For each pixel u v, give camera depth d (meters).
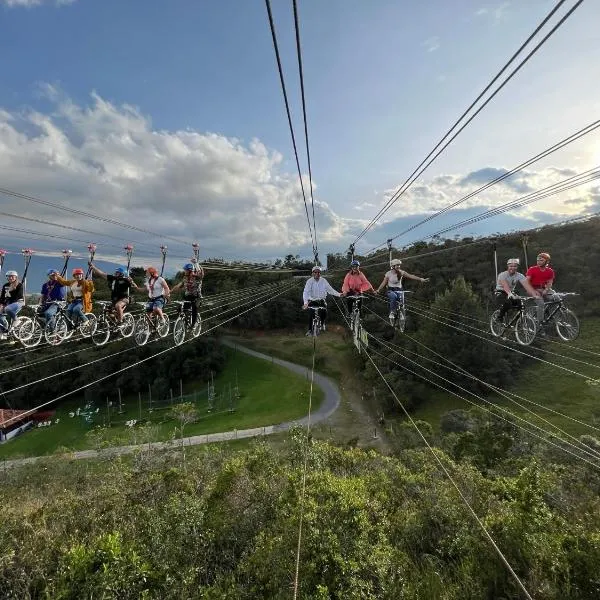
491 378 46.59
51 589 9.75
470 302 47.91
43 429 63.03
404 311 13.72
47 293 12.44
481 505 12.70
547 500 14.64
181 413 52.31
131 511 14.01
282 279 60.78
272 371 72.25
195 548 10.91
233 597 9.05
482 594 8.85
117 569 9.12
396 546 11.06
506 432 28.95
